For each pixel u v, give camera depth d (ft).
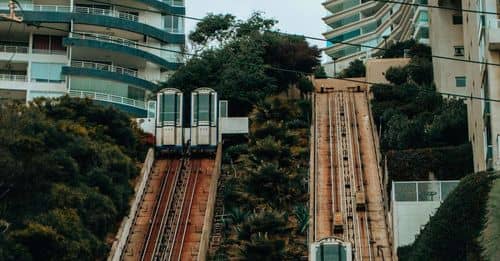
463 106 268.62
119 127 272.92
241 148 280.10
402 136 269.23
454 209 172.45
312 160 271.49
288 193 243.19
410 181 224.94
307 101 312.91
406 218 215.10
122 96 344.90
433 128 266.57
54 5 355.36
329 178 263.29
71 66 343.46
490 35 199.82
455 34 313.53
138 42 362.12
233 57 333.01
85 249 204.33
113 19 352.08
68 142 240.73
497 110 197.88
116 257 216.95
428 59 348.79
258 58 333.62
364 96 339.98
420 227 214.07
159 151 283.18
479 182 170.30
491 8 206.18
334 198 248.52
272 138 266.16
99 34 353.92
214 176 257.96
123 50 349.82
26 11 346.74
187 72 329.31
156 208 246.47
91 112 272.51
